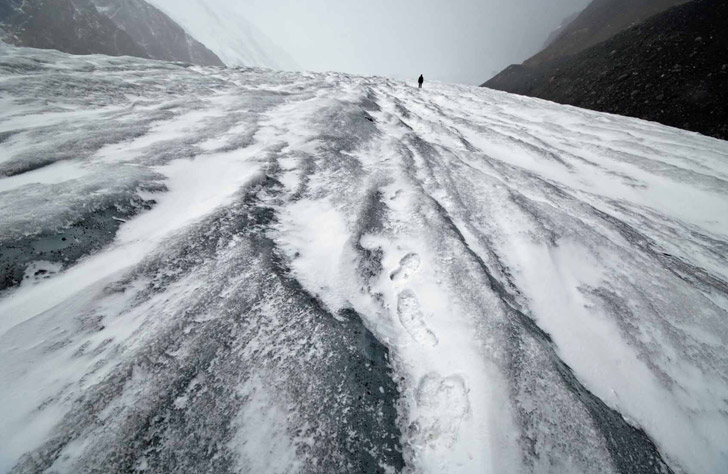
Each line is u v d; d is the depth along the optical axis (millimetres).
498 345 3682
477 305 4230
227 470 2551
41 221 4336
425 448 2959
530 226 6164
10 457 2494
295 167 7344
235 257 4473
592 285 5180
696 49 22406
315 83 19828
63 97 10969
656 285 5344
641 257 6090
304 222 5723
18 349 3137
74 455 2529
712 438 3457
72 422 2699
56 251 4156
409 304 4426
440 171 8250
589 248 5887
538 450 2867
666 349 4246
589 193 9375
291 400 2996
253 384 3078
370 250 5227
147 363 3113
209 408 2875
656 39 25906
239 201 5652
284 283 4133
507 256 5539
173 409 2830
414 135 10812
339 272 4633
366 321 4023
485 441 2900
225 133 8766
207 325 3518
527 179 8805
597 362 3955
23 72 13227
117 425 2689
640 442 3172
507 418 3041
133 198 5371
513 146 12414
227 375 3119
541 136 14828
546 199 7844
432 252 5203
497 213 6609
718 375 4082
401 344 3916
